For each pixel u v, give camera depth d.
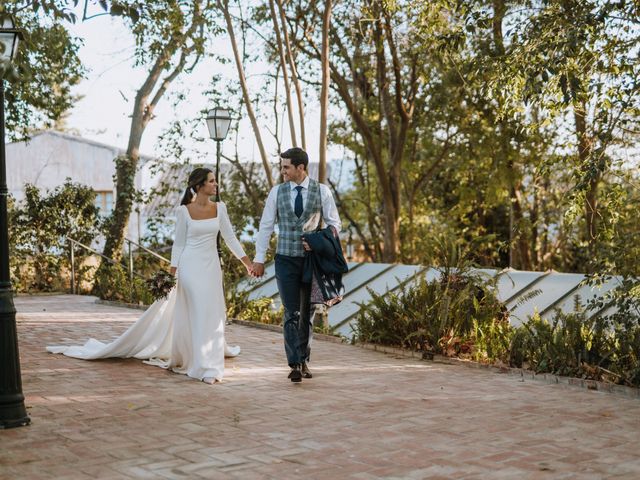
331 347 8.64
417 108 22.83
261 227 6.43
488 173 23.08
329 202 6.38
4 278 4.80
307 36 17.98
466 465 4.00
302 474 3.83
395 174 21.84
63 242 17.78
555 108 7.25
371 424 4.92
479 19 8.09
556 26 6.87
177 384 6.27
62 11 5.27
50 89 16.31
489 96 7.66
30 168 32.25
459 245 8.82
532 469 3.94
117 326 10.20
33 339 8.84
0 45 4.43
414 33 16.16
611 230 7.31
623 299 6.86
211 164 26.20
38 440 4.46
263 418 5.06
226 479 3.74
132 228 30.88
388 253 21.73
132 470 3.88
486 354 7.60
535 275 9.86
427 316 8.05
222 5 14.13
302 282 6.32
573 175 7.44
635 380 6.20
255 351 8.17
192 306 6.61
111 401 5.56
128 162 18.97
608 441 4.54
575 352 6.87
